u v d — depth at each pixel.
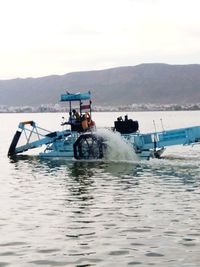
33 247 14.14
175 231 15.66
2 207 20.11
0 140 78.31
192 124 139.12
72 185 26.25
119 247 14.03
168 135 37.97
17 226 16.69
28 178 29.64
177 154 45.66
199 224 16.50
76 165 36.06
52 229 16.22
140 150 38.72
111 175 30.09
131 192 23.47
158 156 40.44
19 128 44.53
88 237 15.16
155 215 18.05
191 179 27.66
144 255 13.21
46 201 21.42
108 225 16.66
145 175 29.78
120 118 40.00
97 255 13.30
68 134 41.22
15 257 13.22
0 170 34.09
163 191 23.58
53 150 42.00
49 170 33.62
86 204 20.55
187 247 13.85
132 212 18.70
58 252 13.63
